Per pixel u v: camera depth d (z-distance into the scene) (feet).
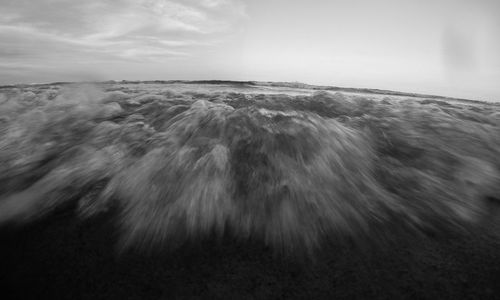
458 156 12.48
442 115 16.65
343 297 5.90
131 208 8.98
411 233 7.95
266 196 9.29
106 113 16.83
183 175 10.27
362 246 7.42
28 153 12.62
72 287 6.18
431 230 8.11
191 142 12.41
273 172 10.46
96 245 7.50
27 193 9.88
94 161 11.71
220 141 12.41
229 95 22.41
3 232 8.02
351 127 14.39
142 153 11.95
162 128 14.12
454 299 5.81
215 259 7.00
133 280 6.37
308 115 15.44
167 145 12.32
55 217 8.70
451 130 14.66
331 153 11.82
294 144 12.20
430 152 12.63
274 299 5.89
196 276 6.48
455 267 6.70
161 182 9.99
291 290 6.10
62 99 20.33
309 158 11.39
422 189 10.14
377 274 6.49
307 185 9.86
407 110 17.34
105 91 24.53
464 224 8.41
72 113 16.97
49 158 12.19
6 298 5.87
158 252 7.24
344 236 7.80
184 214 8.61
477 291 6.01
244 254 7.16
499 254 7.14
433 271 6.57
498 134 14.65
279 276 6.48
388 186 10.23
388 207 9.07
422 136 13.97
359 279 6.35
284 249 7.34
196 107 16.48
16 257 7.09
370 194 9.67
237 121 14.10
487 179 11.00
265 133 12.97
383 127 14.69
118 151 12.28
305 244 7.51
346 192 9.68
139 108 17.53
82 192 9.88
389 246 7.41
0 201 9.46
